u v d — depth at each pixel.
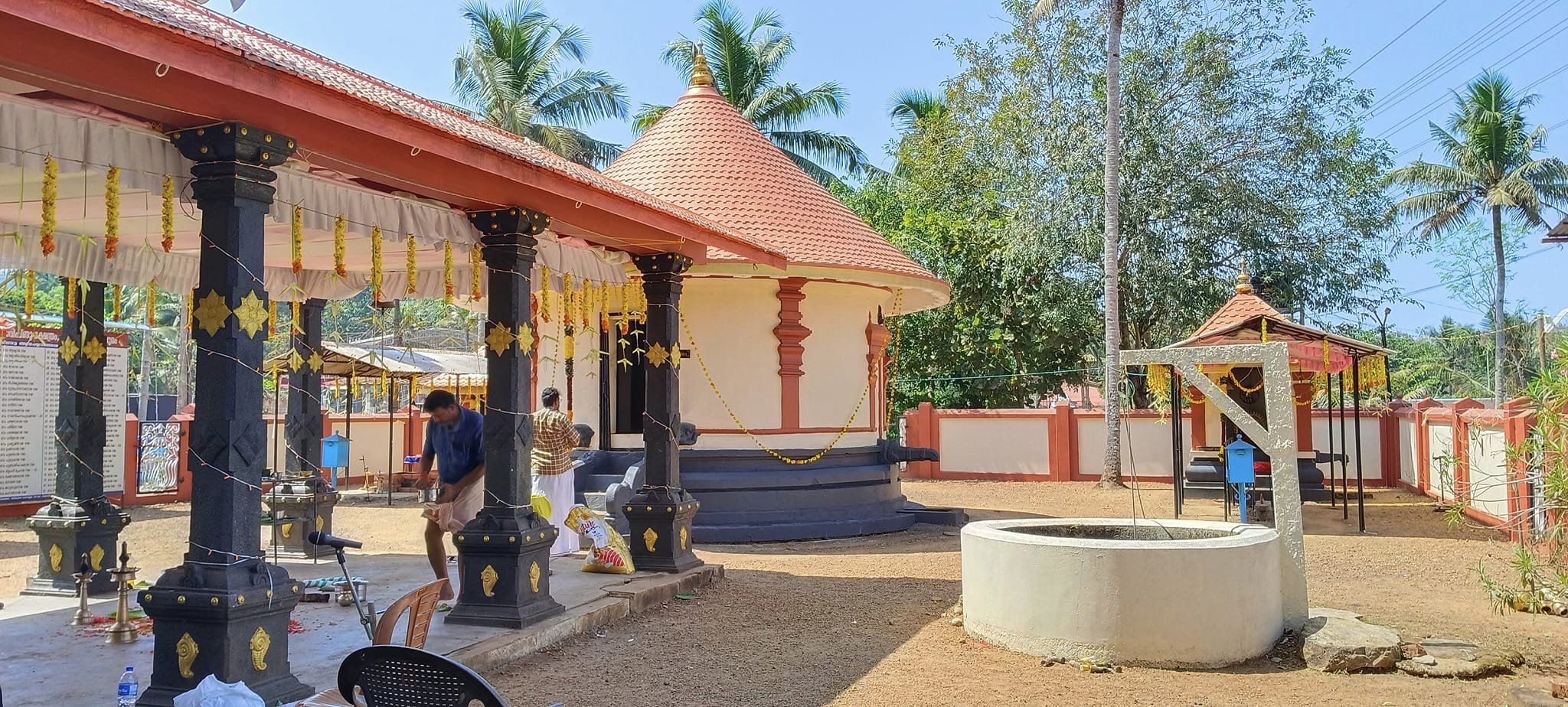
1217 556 6.25
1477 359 49.47
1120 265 23.36
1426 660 6.10
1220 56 22.75
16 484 14.16
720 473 12.61
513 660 6.20
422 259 8.97
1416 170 37.50
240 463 4.63
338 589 7.64
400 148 5.54
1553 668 6.17
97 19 3.71
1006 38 24.66
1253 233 22.88
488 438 6.84
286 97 4.50
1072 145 23.08
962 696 5.62
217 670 4.52
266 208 4.80
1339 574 9.77
